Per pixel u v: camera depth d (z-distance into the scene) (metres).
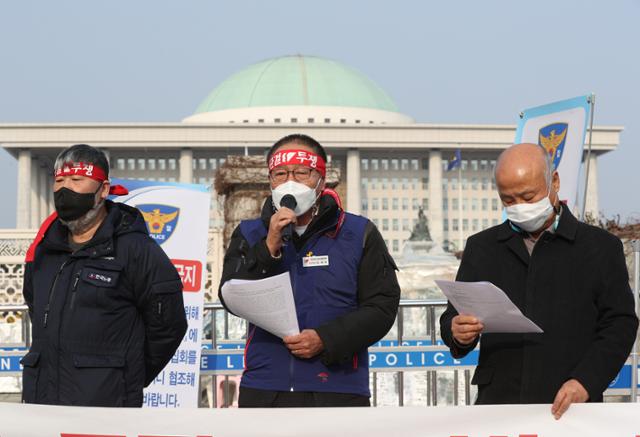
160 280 4.12
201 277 6.55
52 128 106.00
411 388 8.25
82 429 3.79
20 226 106.50
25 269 4.30
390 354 6.67
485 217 117.31
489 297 3.79
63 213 4.02
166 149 110.25
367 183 115.75
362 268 4.22
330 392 4.08
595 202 113.56
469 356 6.70
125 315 4.07
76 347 3.94
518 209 3.93
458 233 116.44
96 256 4.02
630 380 6.49
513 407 3.80
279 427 3.80
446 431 3.80
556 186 4.08
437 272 12.77
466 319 3.92
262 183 12.38
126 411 3.80
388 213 115.38
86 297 3.98
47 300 4.02
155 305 4.11
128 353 4.06
